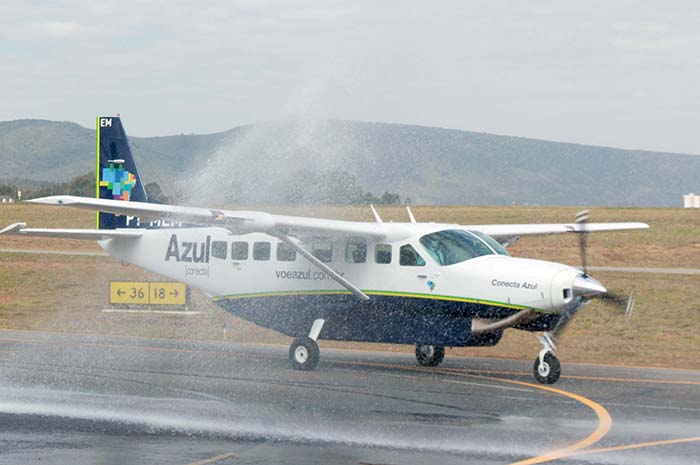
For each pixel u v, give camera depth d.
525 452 24.91
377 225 42.06
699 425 28.98
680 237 128.25
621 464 23.62
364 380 38.41
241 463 23.52
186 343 51.44
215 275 46.41
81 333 55.78
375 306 41.97
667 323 64.94
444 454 24.62
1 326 59.03
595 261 113.50
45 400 32.66
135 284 69.25
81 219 174.12
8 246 132.12
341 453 24.70
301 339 41.53
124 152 58.38
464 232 41.66
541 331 38.84
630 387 37.09
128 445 25.53
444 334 40.75
